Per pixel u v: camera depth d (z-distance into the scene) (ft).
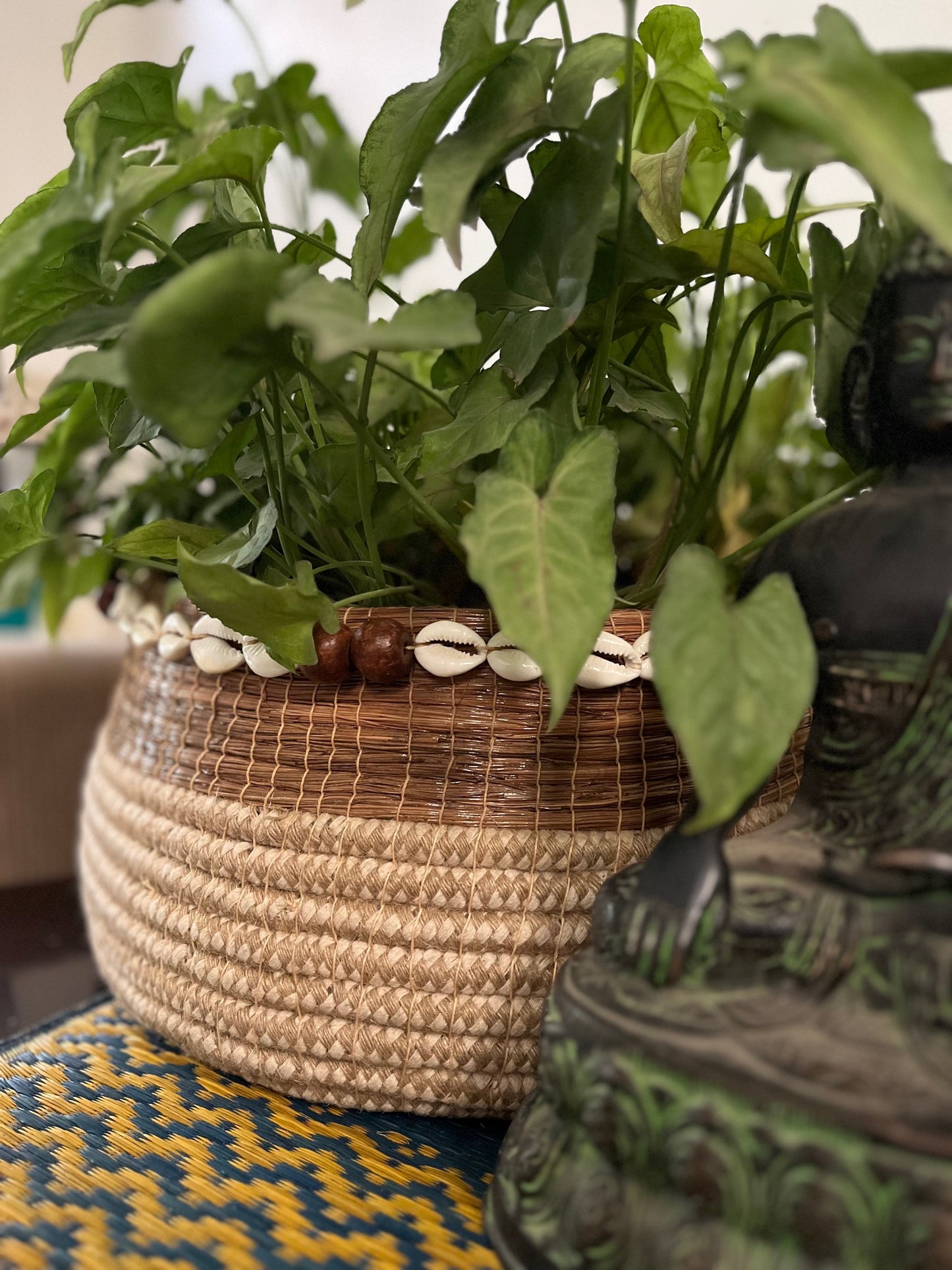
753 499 2.52
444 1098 1.65
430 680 1.63
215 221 1.67
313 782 1.69
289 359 1.35
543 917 1.62
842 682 1.35
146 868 1.90
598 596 1.26
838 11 1.15
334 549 1.93
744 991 1.17
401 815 1.64
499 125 1.48
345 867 1.64
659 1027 1.15
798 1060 1.06
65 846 3.62
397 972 1.62
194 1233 1.40
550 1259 1.20
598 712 1.63
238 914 1.72
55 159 4.79
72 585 2.91
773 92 1.08
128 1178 1.55
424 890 1.61
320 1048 1.67
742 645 1.16
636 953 1.24
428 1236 1.41
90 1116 1.75
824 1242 1.01
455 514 1.85
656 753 1.68
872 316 1.35
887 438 1.36
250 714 1.77
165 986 1.85
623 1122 1.15
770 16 2.82
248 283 1.15
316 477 1.88
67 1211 1.45
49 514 2.73
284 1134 1.70
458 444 1.56
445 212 1.36
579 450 1.37
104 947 2.09
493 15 1.56
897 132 1.02
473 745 1.62
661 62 2.02
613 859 1.64
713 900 1.22
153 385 1.17
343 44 3.92
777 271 1.70
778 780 1.82
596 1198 1.17
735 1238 1.07
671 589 1.15
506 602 1.20
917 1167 0.96
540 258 1.53
